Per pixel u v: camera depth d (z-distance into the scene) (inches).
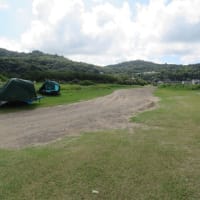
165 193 184.2
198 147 306.2
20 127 424.8
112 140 333.1
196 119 505.7
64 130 400.5
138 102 885.8
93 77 3191.4
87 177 210.1
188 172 225.5
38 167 232.2
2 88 697.0
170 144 318.3
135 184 198.2
